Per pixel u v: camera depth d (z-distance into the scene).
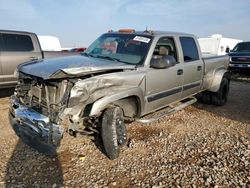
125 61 4.41
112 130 3.68
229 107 7.01
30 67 3.85
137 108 4.32
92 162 3.76
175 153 4.06
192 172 3.50
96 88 3.52
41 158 3.86
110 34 5.23
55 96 3.44
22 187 3.15
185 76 5.37
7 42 7.13
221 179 3.33
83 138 4.51
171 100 5.18
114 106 3.76
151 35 4.72
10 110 4.24
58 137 3.30
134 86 4.04
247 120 5.80
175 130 5.04
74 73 3.36
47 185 3.20
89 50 5.13
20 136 3.90
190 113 6.24
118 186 3.20
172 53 5.14
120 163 3.73
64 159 3.84
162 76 4.62
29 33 7.62
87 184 3.23
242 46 14.88
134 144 4.33
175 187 3.18
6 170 3.51
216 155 3.99
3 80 7.10
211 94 6.93
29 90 3.85
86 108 3.56
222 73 6.73
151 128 5.11
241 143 4.46
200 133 4.92
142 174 3.46
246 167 3.63
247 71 14.09
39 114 3.51
